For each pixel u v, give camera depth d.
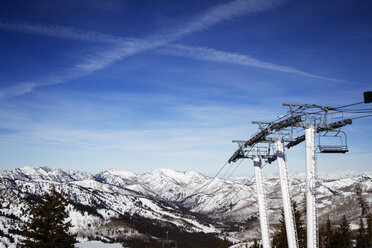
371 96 18.62
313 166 25.09
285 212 27.91
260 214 33.66
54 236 46.81
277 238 70.00
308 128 25.61
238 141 34.84
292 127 27.97
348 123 25.06
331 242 91.12
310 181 24.98
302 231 63.19
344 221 95.56
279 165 28.91
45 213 47.59
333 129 25.75
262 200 33.97
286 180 28.34
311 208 24.55
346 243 92.75
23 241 46.88
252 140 32.38
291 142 31.12
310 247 24.19
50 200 48.59
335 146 25.47
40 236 47.16
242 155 34.94
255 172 34.72
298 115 26.09
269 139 29.81
